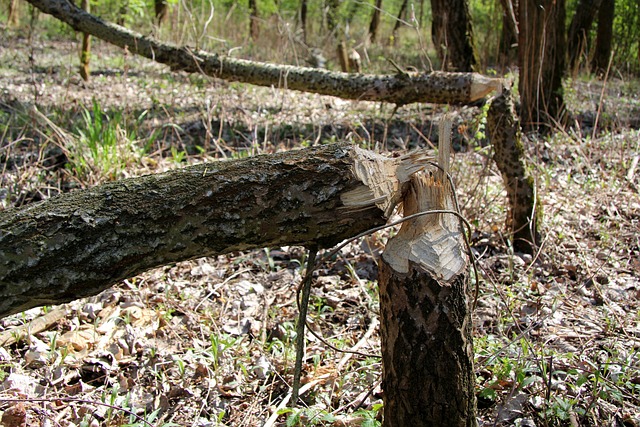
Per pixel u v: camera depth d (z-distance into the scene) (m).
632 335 2.99
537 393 2.47
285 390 2.62
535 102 6.43
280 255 3.94
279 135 6.12
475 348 2.73
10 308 1.74
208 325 3.07
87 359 2.74
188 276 3.62
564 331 3.02
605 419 2.37
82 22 5.68
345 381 2.60
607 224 4.23
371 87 4.66
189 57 5.49
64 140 4.95
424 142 6.21
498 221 4.27
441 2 6.39
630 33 10.34
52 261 1.72
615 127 6.54
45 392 2.53
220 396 2.58
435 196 1.98
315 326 3.08
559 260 3.79
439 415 1.93
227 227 1.81
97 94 7.69
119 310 3.15
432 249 1.90
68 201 1.79
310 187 1.83
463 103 4.37
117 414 2.44
